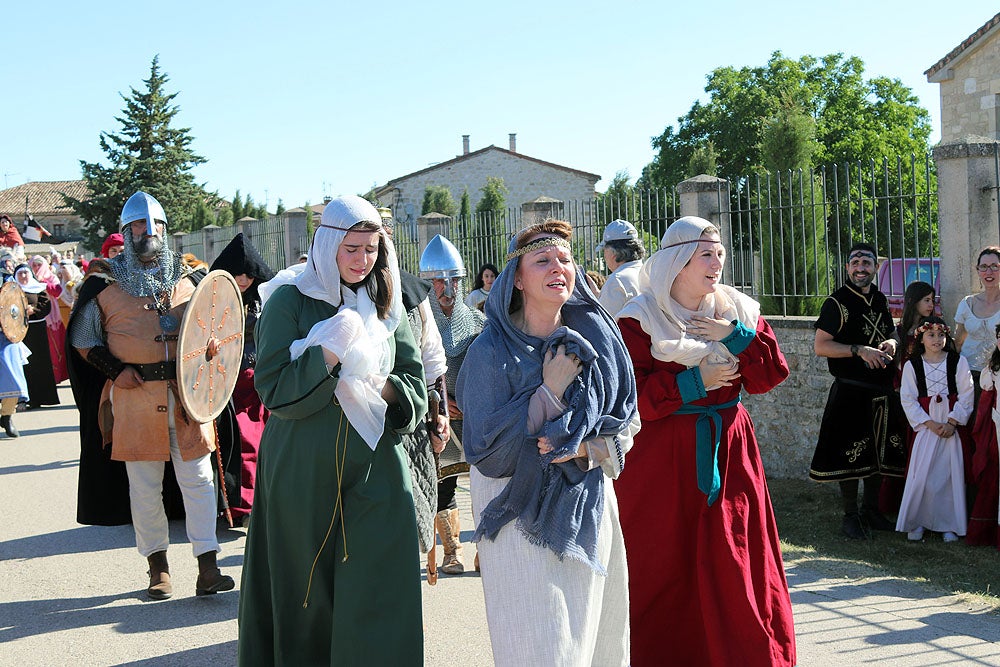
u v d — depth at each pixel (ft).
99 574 20.48
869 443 23.32
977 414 22.38
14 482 29.91
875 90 144.56
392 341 13.11
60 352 55.93
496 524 10.82
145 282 18.29
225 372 18.54
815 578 19.27
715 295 14.24
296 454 12.37
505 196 166.09
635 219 35.12
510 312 11.61
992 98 87.25
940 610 17.08
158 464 18.53
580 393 10.98
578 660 10.74
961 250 25.73
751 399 30.22
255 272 24.20
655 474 13.62
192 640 16.52
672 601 13.69
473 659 15.25
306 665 12.62
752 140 132.77
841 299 23.79
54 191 281.95
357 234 12.61
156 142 179.01
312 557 12.35
